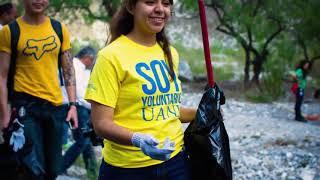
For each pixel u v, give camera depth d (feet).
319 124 47.24
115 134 10.03
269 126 44.62
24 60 15.10
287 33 65.57
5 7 18.83
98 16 58.29
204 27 11.09
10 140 14.84
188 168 10.98
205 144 10.85
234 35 65.77
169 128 10.62
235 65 86.28
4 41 14.94
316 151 33.94
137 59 10.44
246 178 28.78
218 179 10.89
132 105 10.36
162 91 10.52
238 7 62.23
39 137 15.21
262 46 65.51
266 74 66.33
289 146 35.63
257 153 33.63
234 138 38.88
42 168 15.08
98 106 10.19
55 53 15.47
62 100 15.65
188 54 86.07
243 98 61.57
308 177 28.53
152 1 10.44
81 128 22.25
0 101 14.84
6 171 14.90
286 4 61.87
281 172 29.58
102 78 10.19
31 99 15.10
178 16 80.38
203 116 10.95
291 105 58.44
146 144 9.71
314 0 61.67
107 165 10.81
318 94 63.72
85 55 23.52
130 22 10.81
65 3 56.54
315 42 63.98
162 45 10.94
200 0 11.01
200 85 71.31
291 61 63.98
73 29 77.56
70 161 22.58
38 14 15.08
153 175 10.53
